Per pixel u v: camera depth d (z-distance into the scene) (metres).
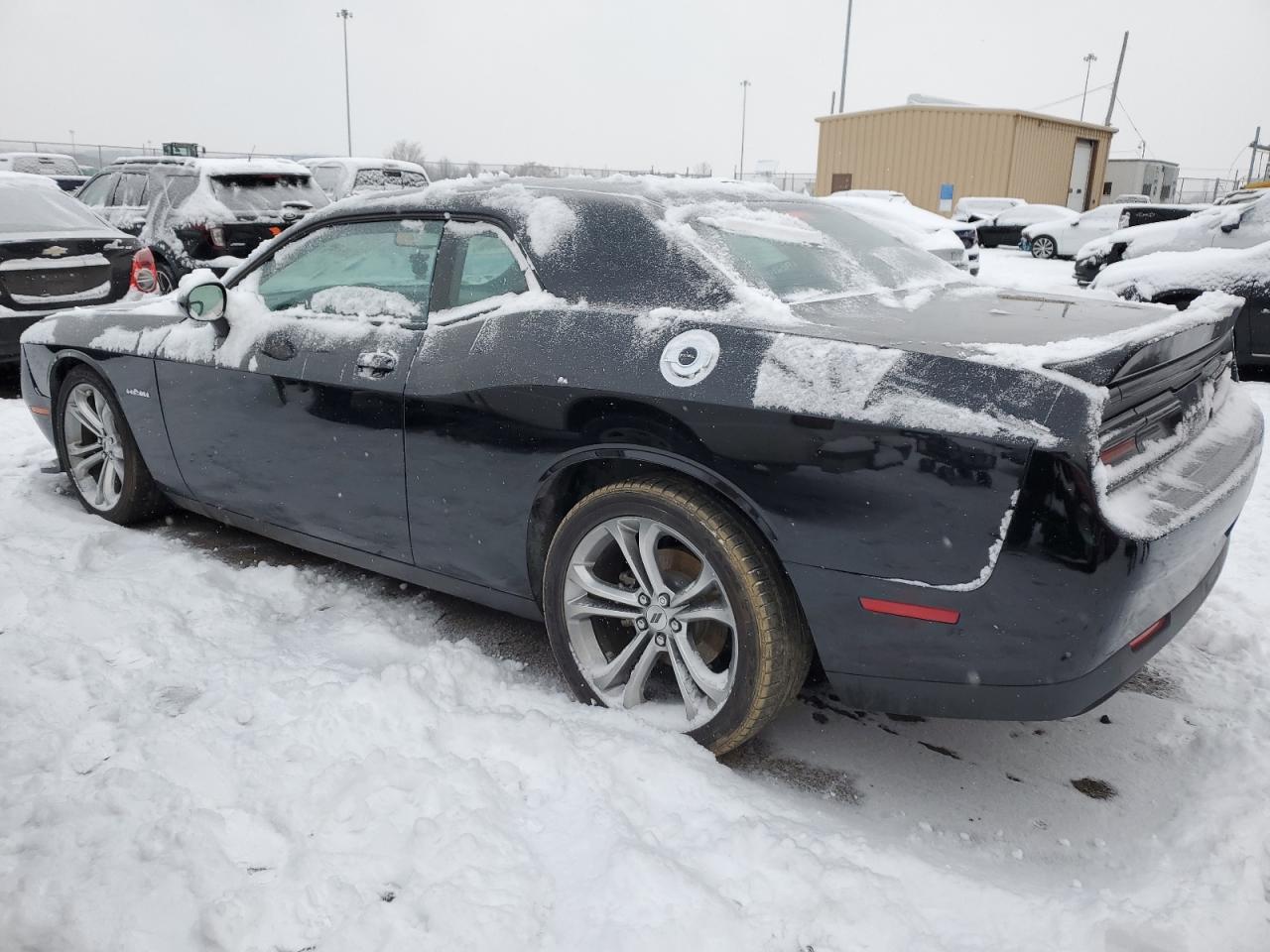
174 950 1.80
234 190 9.61
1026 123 26.86
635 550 2.50
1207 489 2.19
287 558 3.82
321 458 3.12
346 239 3.19
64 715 2.57
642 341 2.38
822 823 2.26
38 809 2.17
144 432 3.78
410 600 3.46
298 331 3.18
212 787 2.26
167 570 3.52
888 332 2.25
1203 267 7.32
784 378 2.16
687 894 1.92
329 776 2.28
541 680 2.90
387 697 2.59
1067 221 20.98
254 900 1.90
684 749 2.41
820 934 1.87
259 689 2.69
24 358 4.32
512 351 2.58
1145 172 35.00
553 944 1.82
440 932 1.83
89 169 27.19
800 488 2.14
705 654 2.53
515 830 2.14
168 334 3.61
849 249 3.00
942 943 1.87
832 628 2.20
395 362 2.86
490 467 2.68
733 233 2.72
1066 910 1.96
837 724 2.75
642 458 2.39
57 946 1.81
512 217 2.77
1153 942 1.83
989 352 2.05
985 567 1.97
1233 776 2.41
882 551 2.08
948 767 2.54
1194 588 2.32
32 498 4.39
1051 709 2.05
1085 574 1.90
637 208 2.67
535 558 2.75
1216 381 2.70
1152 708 2.79
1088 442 1.88
